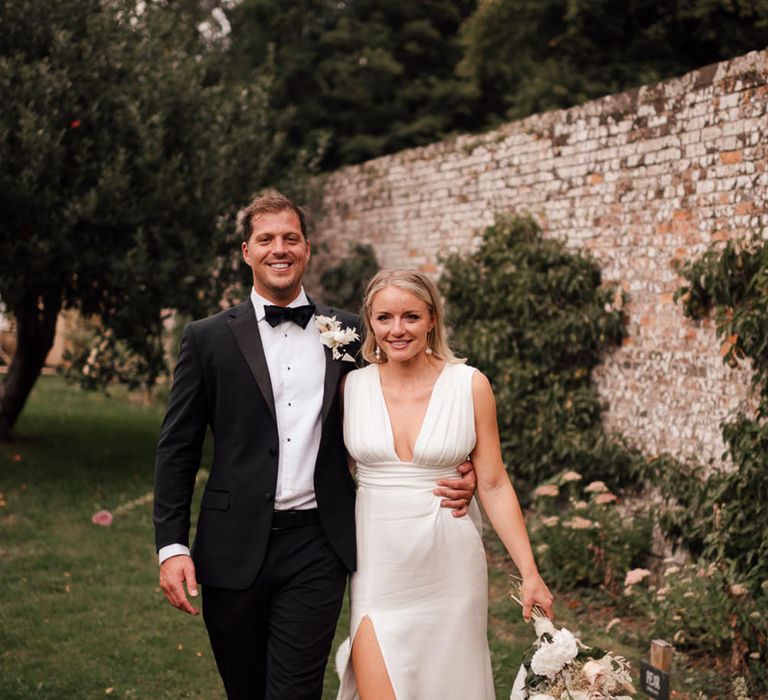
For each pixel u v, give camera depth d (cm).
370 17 1538
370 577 279
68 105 777
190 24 1036
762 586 434
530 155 748
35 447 966
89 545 630
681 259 596
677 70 1102
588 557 554
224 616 278
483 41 1257
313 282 1074
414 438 283
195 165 845
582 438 656
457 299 771
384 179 951
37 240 774
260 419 279
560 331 670
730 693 400
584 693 250
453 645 278
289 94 1501
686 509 550
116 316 848
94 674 413
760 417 499
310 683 275
